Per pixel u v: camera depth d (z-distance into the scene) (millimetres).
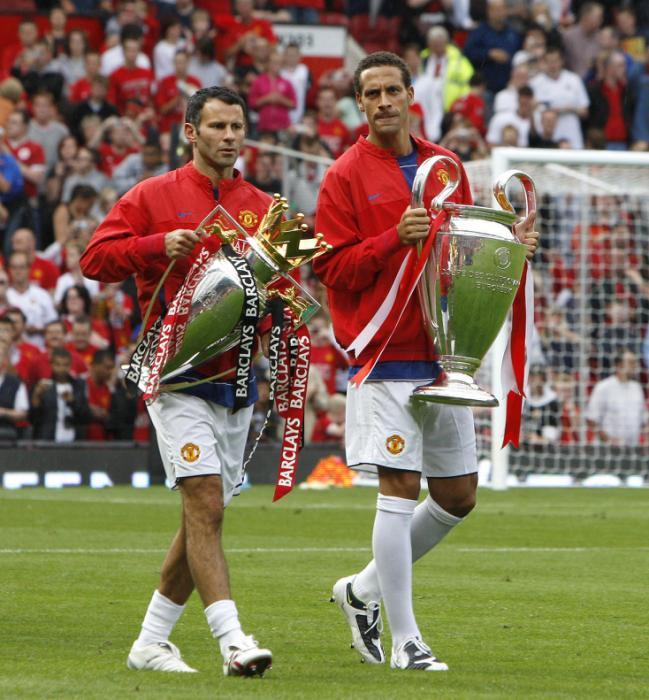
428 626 20797
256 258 17141
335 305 18938
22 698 14320
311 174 68438
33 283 59062
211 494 16578
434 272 18141
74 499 46750
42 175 63656
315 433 58312
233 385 17141
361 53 80188
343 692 14906
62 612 21656
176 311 16641
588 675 16672
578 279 63469
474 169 59625
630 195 63000
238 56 72125
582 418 60125
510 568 28438
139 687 15016
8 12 70000
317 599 23562
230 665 15883
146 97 68312
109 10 72625
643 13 81688
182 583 16828
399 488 17938
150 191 17422
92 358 56625
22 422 54500
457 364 18234
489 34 77438
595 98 76688
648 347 63750
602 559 30250
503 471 53031
